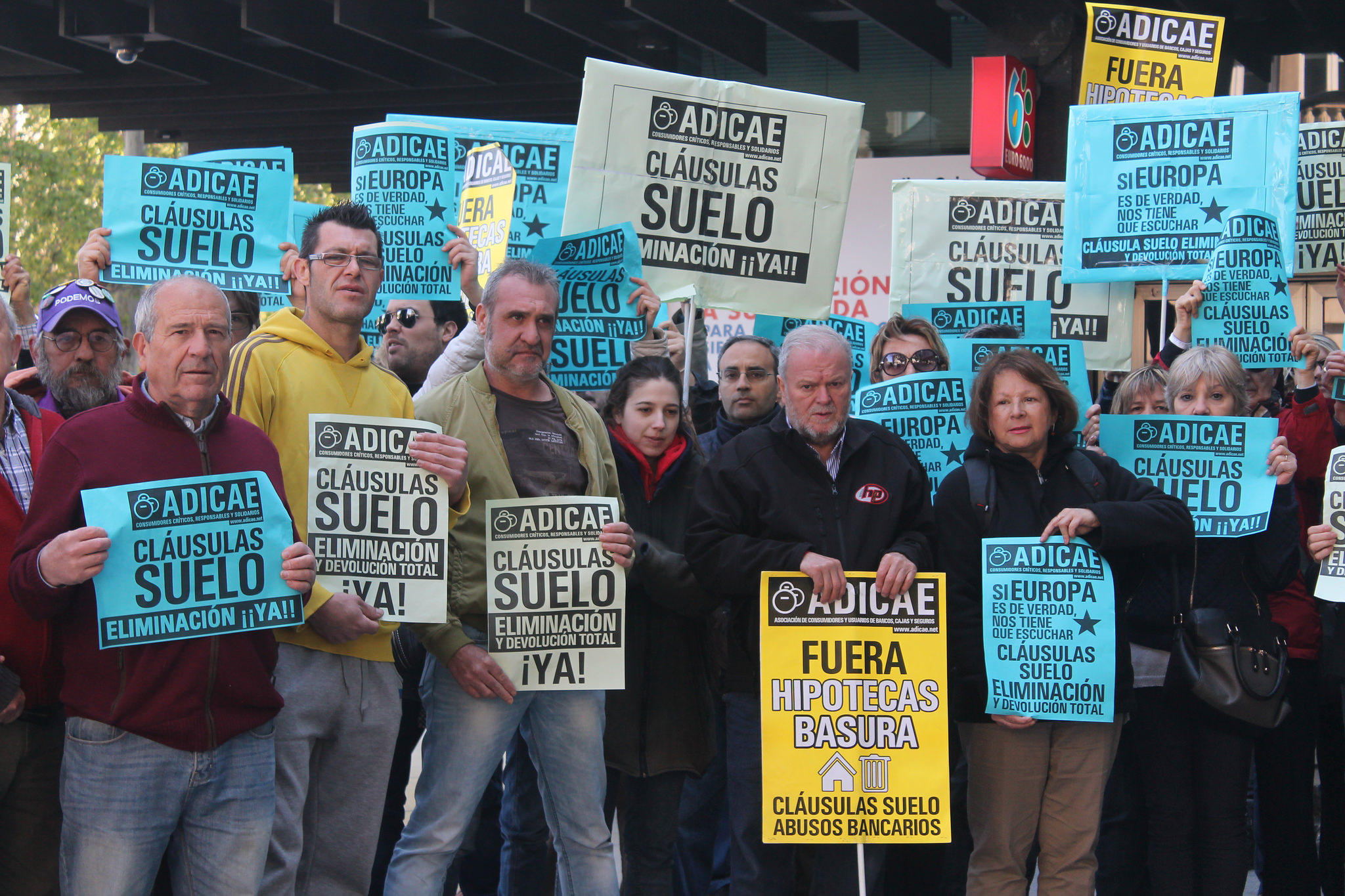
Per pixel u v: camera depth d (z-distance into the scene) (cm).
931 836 407
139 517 333
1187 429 472
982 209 654
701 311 627
